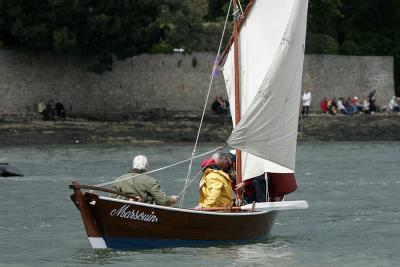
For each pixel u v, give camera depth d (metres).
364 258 73.00
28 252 75.12
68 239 81.50
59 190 116.62
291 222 91.44
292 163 78.06
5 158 163.12
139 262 68.38
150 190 71.94
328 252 75.12
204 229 73.12
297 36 77.31
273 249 75.31
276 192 79.94
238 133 74.81
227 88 80.88
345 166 150.88
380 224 90.38
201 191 75.12
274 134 76.19
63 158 163.88
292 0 76.94
